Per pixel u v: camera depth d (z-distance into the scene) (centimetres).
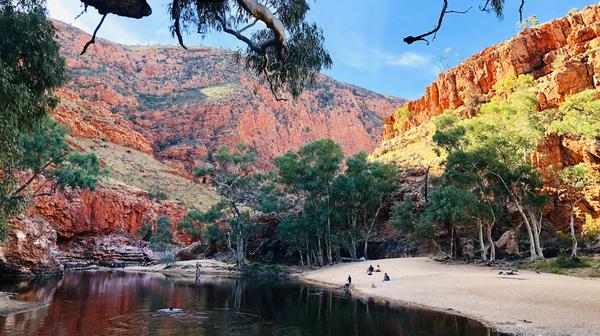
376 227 6675
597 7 7275
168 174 13275
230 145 18025
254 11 846
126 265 8294
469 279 3169
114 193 9225
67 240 8075
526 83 6762
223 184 6906
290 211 7700
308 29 1078
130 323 1753
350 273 4581
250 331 1616
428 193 5903
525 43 8019
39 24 1470
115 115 14925
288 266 6525
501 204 4494
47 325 1653
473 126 4578
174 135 18150
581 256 3791
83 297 2642
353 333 1572
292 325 1745
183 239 10462
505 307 2039
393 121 11938
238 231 6819
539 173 4181
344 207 6225
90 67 19600
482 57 8825
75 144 10594
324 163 5969
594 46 6662
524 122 4606
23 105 1424
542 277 3123
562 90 5884
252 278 5150
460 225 4859
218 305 2378
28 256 4228
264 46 931
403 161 7994
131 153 13350
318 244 6431
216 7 988
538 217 4744
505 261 4197
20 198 2611
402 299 2641
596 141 4697
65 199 8025
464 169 4453
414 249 5794
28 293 2748
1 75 1288
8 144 1569
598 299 2066
